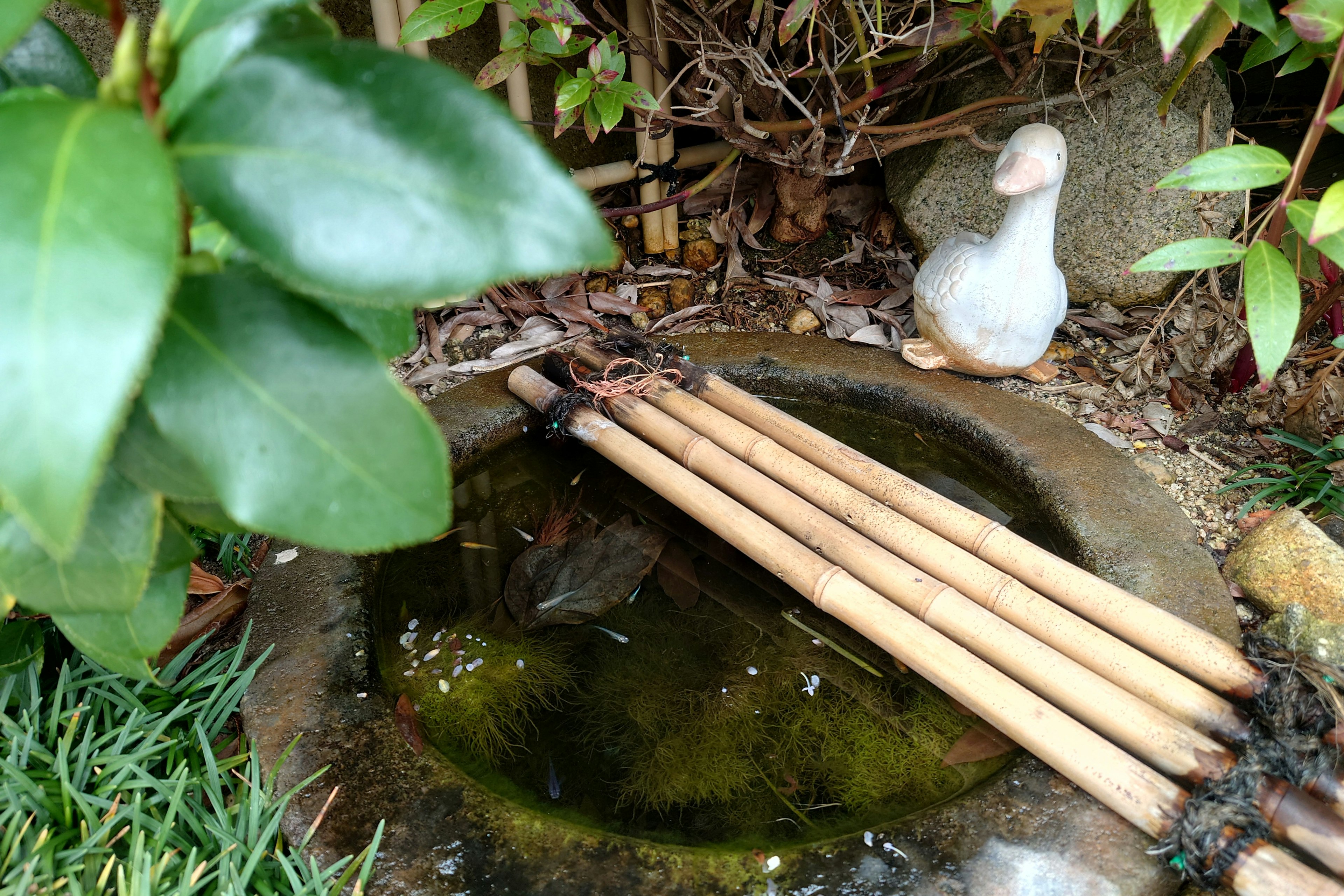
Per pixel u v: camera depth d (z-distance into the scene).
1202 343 0.80
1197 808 0.48
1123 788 0.50
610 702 0.59
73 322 0.22
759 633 0.64
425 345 0.90
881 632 0.59
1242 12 0.59
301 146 0.27
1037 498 0.70
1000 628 0.58
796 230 1.00
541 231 0.27
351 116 0.27
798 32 0.89
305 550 0.66
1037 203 0.75
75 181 0.23
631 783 0.55
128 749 0.54
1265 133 0.96
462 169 0.27
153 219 0.24
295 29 0.34
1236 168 0.55
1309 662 0.53
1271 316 0.56
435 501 0.33
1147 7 0.77
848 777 0.55
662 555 0.70
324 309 0.32
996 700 0.55
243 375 0.31
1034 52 0.79
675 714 0.59
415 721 0.57
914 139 0.87
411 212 0.27
